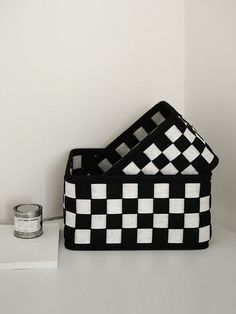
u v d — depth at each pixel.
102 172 1.06
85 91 1.05
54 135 1.04
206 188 0.86
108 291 0.72
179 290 0.72
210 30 1.06
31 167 1.03
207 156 0.86
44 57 1.00
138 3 1.07
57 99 1.03
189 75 1.14
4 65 0.97
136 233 0.86
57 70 1.01
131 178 0.84
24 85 0.99
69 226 0.86
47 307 0.67
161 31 1.11
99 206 0.85
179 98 1.16
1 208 1.02
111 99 1.08
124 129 1.11
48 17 0.98
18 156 1.01
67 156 1.06
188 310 0.66
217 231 0.98
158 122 1.05
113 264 0.82
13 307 0.67
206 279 0.76
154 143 0.84
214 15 1.04
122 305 0.67
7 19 0.95
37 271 0.79
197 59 1.11
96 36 1.04
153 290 0.72
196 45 1.11
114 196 0.85
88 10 1.02
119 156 1.06
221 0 1.02
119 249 0.87
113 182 0.84
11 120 0.99
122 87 1.09
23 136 1.01
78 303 0.68
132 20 1.07
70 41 1.01
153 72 1.12
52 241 0.89
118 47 1.07
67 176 0.85
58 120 1.04
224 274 0.78
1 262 0.79
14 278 0.76
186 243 0.87
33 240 0.89
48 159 1.04
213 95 1.07
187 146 0.85
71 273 0.78
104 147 1.09
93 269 0.80
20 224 0.90
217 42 1.04
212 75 1.07
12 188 1.02
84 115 1.06
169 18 1.11
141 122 1.05
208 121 1.10
